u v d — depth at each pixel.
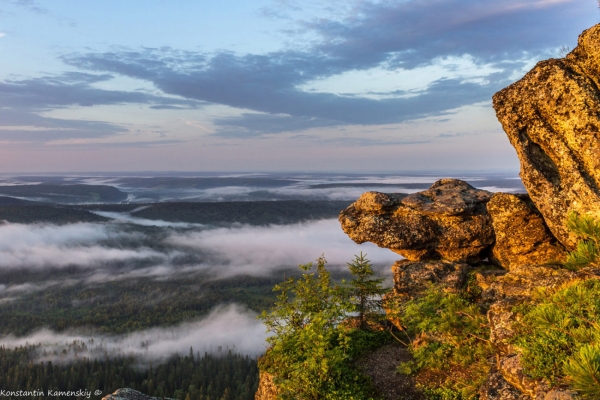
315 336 15.17
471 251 21.66
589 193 13.71
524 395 8.34
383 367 16.44
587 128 13.71
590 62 13.99
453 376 14.15
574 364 5.37
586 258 7.99
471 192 23.31
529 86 15.26
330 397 14.28
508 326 10.29
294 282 19.22
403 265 21.92
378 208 22.62
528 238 18.00
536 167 15.41
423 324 15.36
